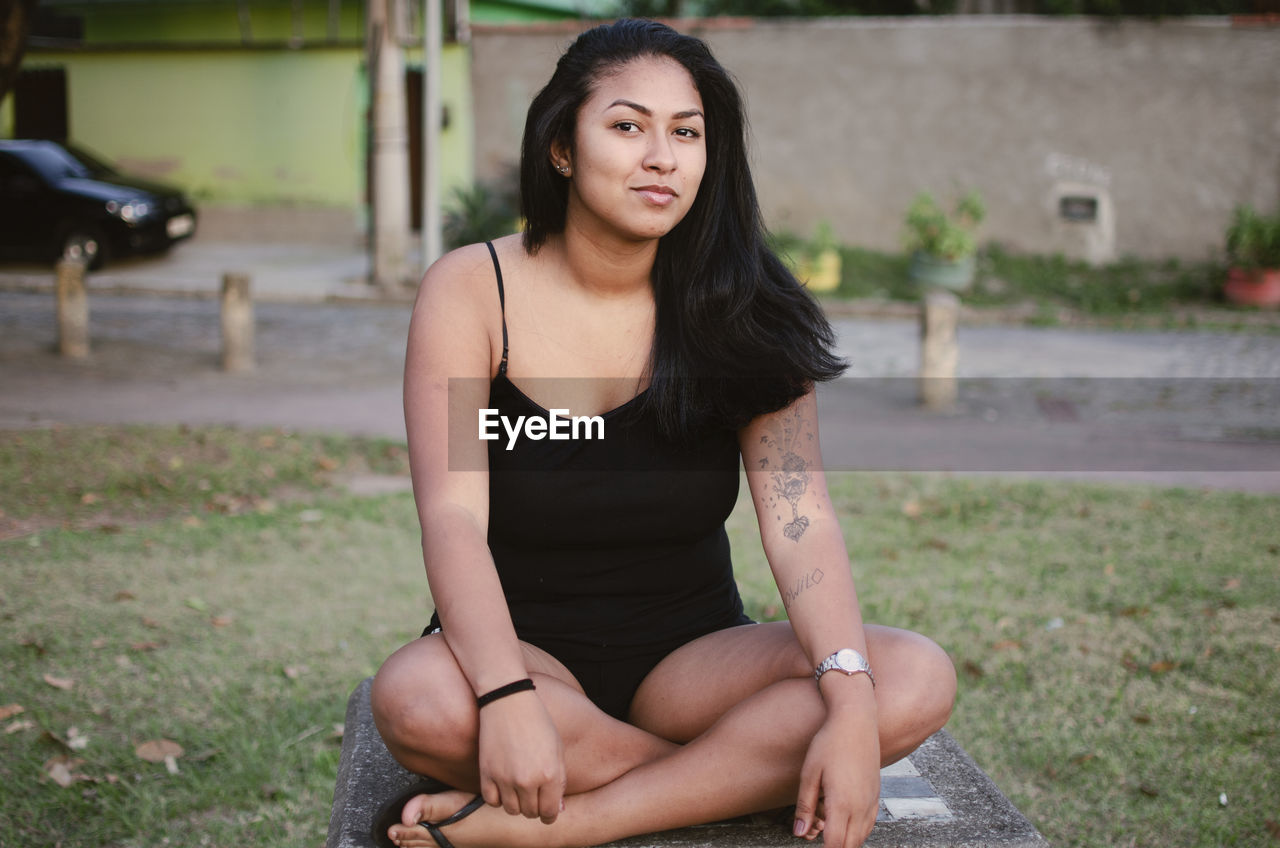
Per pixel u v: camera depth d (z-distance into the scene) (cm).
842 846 151
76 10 1669
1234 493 575
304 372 902
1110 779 299
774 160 1384
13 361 894
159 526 506
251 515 526
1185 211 1319
